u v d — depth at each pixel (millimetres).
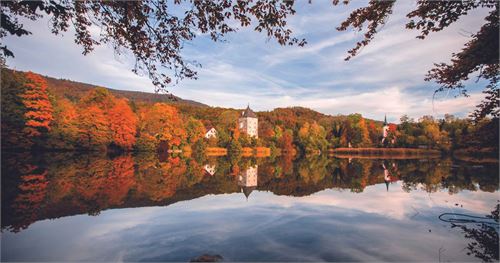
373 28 5426
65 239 6027
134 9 4871
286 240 6012
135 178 16203
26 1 4305
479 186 13766
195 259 4918
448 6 5199
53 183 13266
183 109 102750
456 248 5578
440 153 59906
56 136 31922
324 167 31094
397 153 66375
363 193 12320
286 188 14109
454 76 6887
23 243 5781
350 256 5184
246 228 6859
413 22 5609
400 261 4988
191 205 9453
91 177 15750
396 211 8703
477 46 6352
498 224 7195
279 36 5188
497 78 7156
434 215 8219
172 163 30031
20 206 8812
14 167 18781
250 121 99125
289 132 80812
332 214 8336
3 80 27109
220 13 4957
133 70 5551
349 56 5902
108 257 5117
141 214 8164
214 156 52688
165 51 5430
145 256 5160
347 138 78000
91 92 39875
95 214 8102
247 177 20281
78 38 5336
